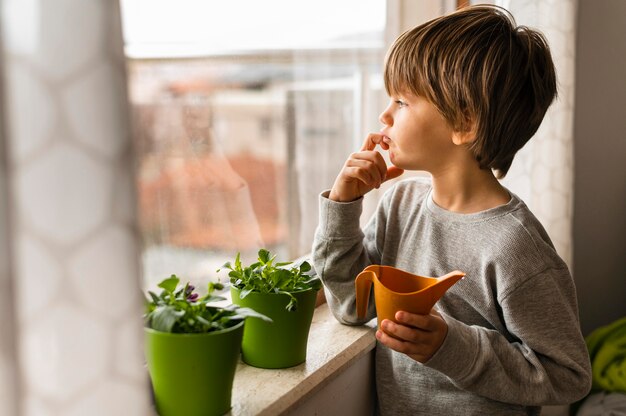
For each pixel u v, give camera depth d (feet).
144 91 2.91
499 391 3.06
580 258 5.82
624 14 5.52
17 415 1.47
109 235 1.66
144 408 1.82
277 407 2.74
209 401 2.53
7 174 1.39
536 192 4.58
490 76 3.12
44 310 1.63
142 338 1.80
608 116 5.65
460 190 3.34
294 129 3.85
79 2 1.57
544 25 4.47
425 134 3.22
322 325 3.73
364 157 3.38
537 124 3.34
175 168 3.12
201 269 3.35
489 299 3.21
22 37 1.55
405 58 3.19
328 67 4.02
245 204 3.59
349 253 3.48
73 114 1.59
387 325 2.70
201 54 3.18
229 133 3.42
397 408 3.57
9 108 1.46
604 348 4.86
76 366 1.68
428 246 3.42
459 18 3.24
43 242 1.60
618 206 5.78
